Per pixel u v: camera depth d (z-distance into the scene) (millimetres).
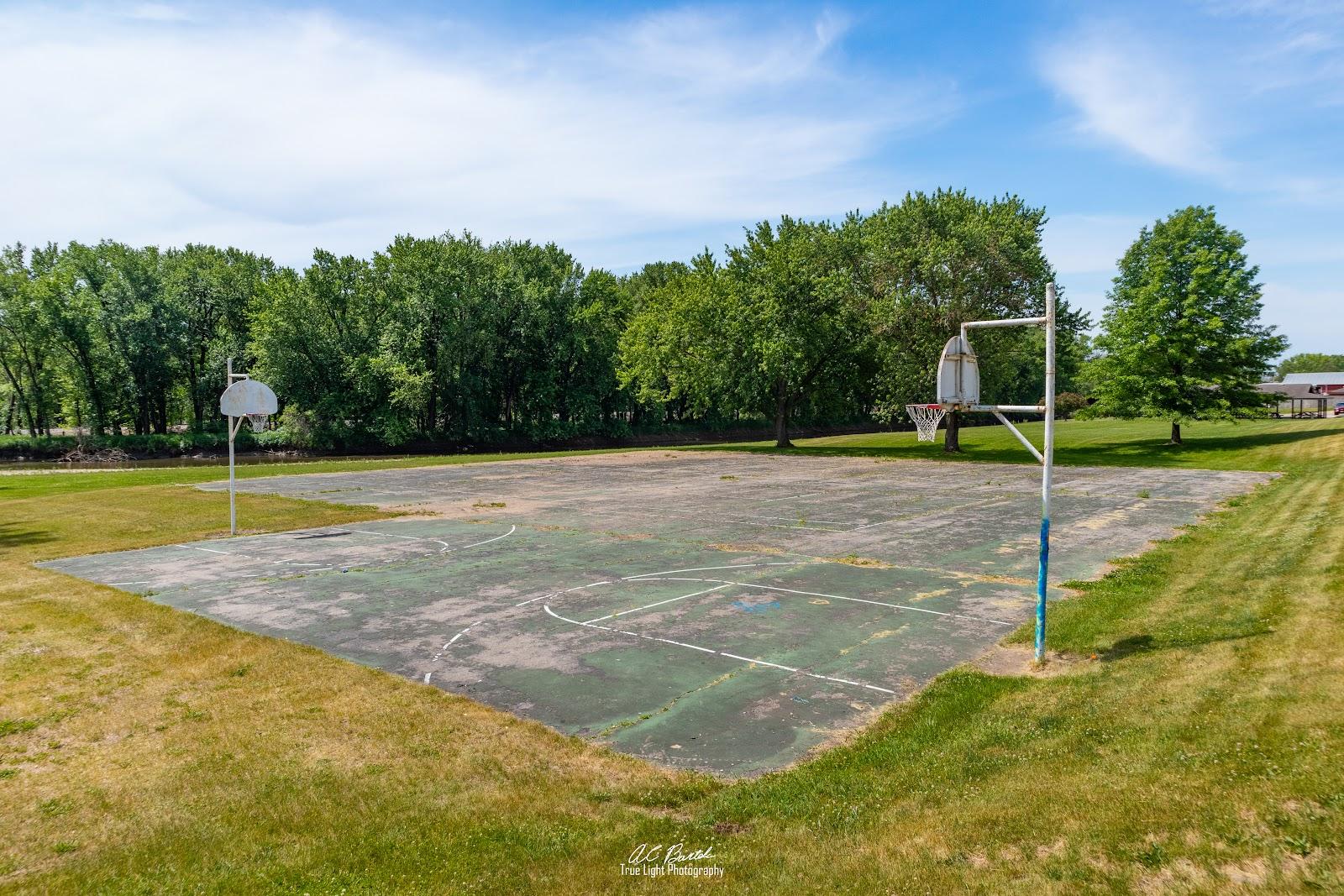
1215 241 39094
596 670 9328
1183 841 4566
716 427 85500
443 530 19656
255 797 6121
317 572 14891
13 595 13055
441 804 5996
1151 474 30125
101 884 4945
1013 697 7879
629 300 76688
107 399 66688
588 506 23797
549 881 4895
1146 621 10125
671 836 5465
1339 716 5945
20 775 6508
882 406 46906
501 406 75188
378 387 62062
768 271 45594
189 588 13680
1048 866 4535
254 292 68938
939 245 39812
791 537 17891
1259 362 39156
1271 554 13562
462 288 63438
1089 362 43469
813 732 7500
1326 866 4113
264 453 61031
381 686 8734
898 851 4953
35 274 66062
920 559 15320
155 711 7957
